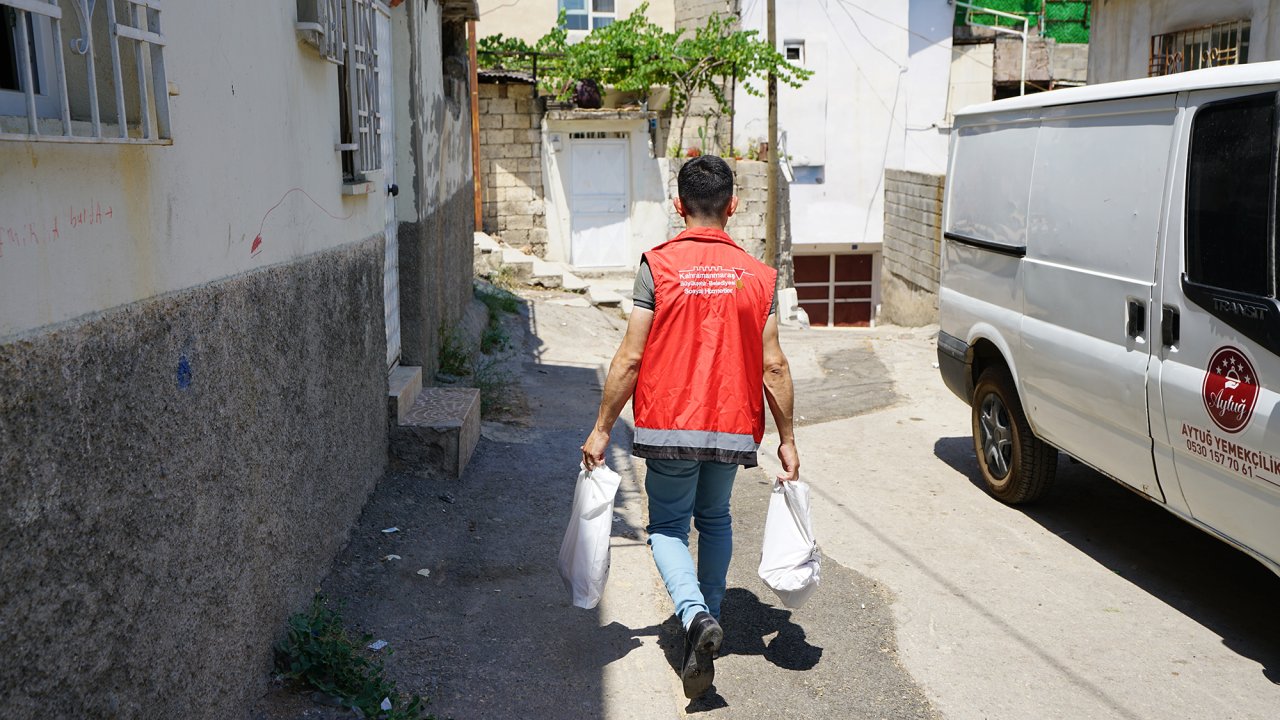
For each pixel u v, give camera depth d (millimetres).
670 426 3541
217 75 2988
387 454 5652
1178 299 4094
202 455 2801
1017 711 3613
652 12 19500
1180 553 5090
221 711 2969
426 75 7242
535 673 3732
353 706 3330
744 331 3566
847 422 7957
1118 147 4590
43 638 2000
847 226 22141
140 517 2414
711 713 3564
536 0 18609
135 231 2410
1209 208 3945
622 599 4410
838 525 5547
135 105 2502
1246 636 4180
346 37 4789
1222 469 3869
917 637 4180
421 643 3877
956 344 6266
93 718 2211
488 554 4805
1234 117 3859
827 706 3633
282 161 3660
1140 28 13453
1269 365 3590
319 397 4105
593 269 18578
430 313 7273
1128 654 4031
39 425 1974
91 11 2150
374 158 5305
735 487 6246
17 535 1904
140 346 2414
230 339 3035
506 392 8188
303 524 3869
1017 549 5160
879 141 21875
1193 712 3604
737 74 17547
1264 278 3637
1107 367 4578
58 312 2059
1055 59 21828
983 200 5934
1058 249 5039
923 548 5184
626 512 5613
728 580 4766
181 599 2666
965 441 7320
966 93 22047
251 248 3275
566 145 18125
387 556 4598
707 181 3656
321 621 3664
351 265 4719
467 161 10914
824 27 21234
